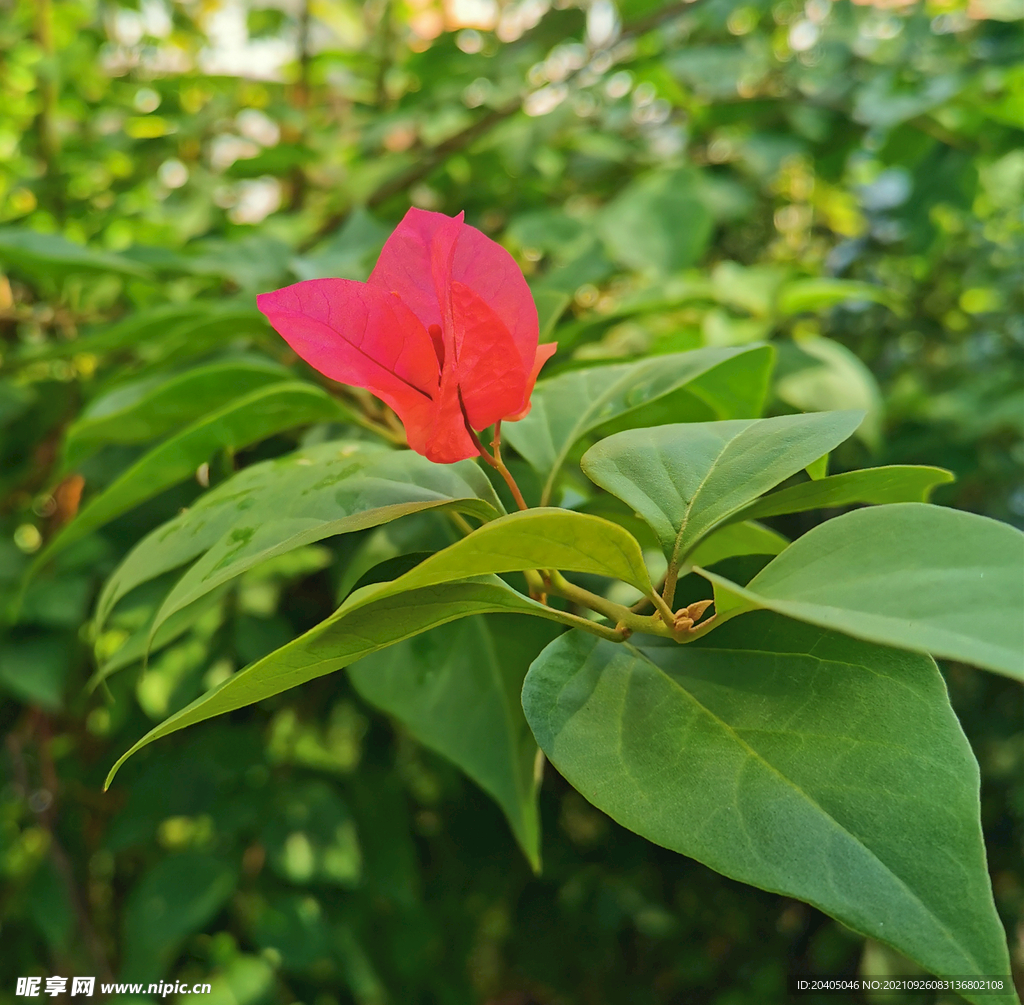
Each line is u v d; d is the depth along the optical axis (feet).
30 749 1.45
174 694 1.14
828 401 1.10
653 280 1.24
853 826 0.39
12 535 1.27
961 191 1.59
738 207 1.54
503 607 0.46
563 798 1.95
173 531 0.59
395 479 0.54
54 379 1.34
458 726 0.70
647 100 1.79
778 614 0.47
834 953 2.22
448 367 0.44
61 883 1.35
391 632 0.44
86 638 1.11
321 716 1.50
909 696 0.42
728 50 1.59
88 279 1.23
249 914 1.31
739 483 0.47
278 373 0.79
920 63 1.57
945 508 0.40
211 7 1.91
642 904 2.05
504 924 2.10
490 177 1.56
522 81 1.49
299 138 1.64
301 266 1.03
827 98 1.60
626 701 0.45
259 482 0.58
